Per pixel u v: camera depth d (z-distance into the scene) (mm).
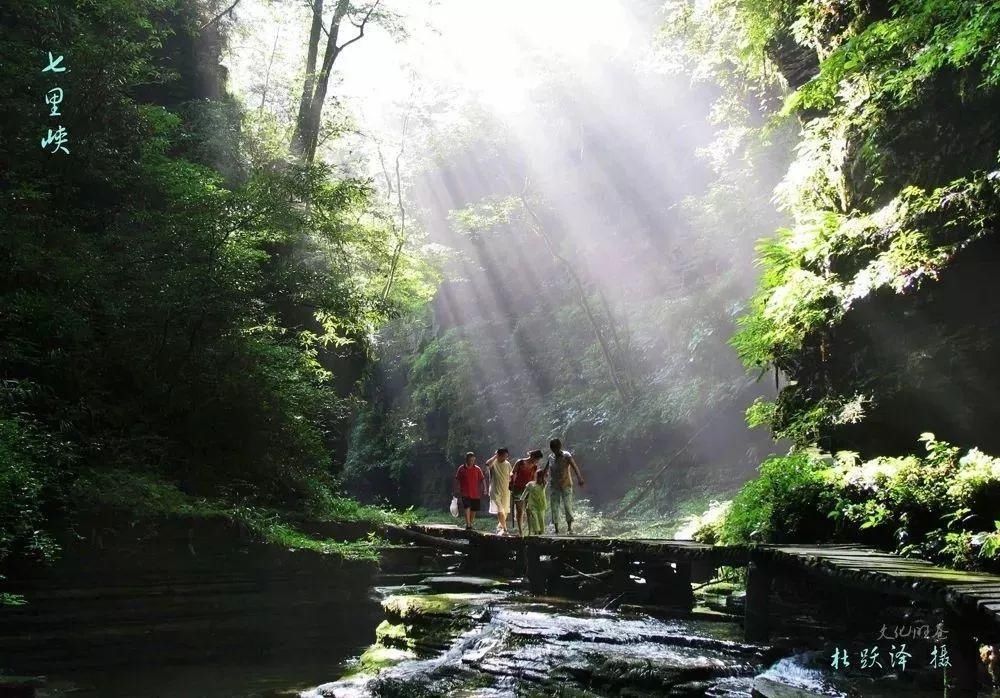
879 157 10914
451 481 31500
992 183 9008
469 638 8547
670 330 23391
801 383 11734
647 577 10219
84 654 8219
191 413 11961
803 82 14195
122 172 13453
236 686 7969
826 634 7918
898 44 10078
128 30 14445
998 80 8414
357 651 9828
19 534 7730
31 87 12195
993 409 9070
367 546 11633
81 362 10961
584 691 6660
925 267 9367
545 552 11406
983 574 6184
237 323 12773
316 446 14383
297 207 16422
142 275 11750
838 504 8688
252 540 9727
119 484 9430
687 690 6262
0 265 10648
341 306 16328
